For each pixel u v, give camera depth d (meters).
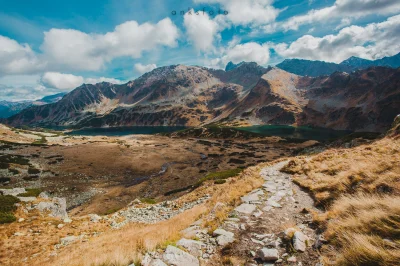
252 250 6.85
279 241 7.12
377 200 7.36
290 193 13.55
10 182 63.56
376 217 6.08
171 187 61.31
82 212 46.62
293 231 7.41
